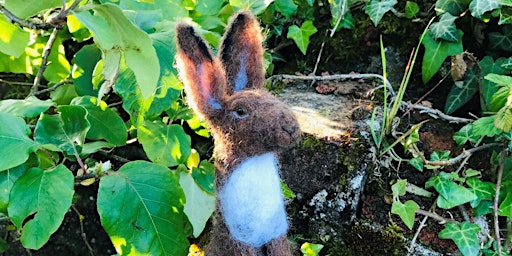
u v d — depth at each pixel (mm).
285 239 319
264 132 285
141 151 492
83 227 514
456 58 469
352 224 402
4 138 300
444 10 479
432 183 407
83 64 412
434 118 461
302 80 502
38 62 443
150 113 347
